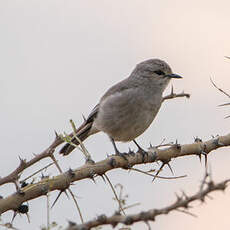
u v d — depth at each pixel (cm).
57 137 880
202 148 920
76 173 781
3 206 709
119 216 509
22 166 830
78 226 507
